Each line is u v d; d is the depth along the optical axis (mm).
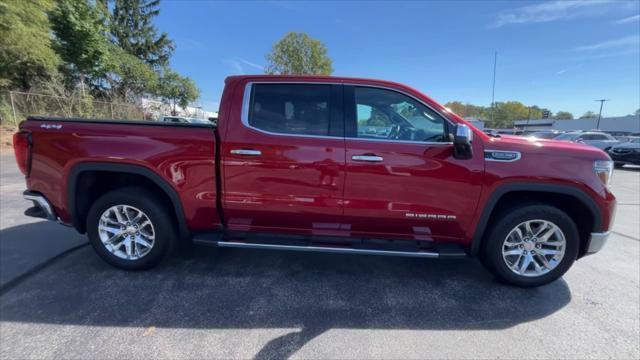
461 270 3463
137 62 26219
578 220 3141
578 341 2363
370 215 2988
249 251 3785
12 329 2326
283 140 2932
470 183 2885
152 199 3088
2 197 5742
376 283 3145
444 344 2309
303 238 3184
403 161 2881
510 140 3021
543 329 2498
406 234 3098
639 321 2617
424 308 2748
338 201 2969
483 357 2184
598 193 2885
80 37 18438
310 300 2816
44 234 4117
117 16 32594
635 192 8312
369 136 2984
